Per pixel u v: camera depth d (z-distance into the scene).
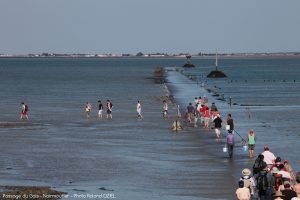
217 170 44.00
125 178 41.59
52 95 130.62
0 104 107.00
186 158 49.47
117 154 51.84
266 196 33.53
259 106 101.75
